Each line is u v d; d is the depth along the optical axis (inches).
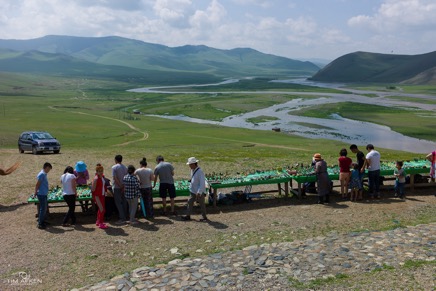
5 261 469.1
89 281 410.6
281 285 368.5
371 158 719.7
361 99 7150.6
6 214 665.0
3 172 763.4
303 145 2182.6
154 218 638.5
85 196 629.3
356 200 719.7
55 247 511.2
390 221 579.2
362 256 429.4
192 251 485.7
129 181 596.4
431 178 810.8
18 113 4653.1
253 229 569.3
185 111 5467.5
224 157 1402.6
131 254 482.0
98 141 2418.8
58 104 6412.4
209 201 722.8
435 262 400.5
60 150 1752.0
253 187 874.8
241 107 5812.0
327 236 509.4
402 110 5152.6
